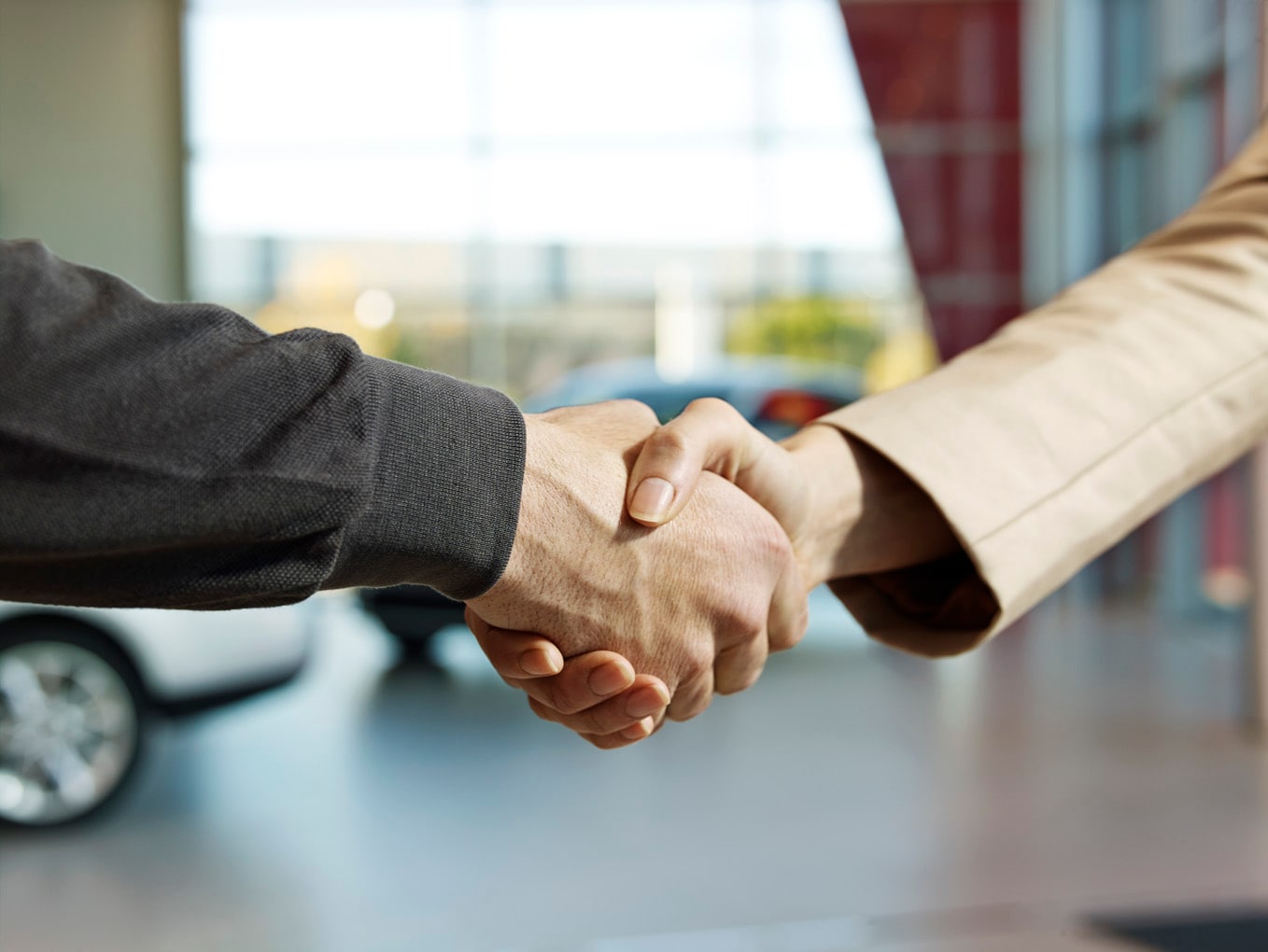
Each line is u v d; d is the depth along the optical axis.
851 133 8.73
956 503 0.76
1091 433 0.79
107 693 3.15
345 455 0.50
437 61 8.96
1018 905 2.41
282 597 0.50
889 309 8.72
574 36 8.95
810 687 4.62
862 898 2.47
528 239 9.01
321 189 9.00
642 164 8.93
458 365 9.08
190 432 0.46
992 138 8.49
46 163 8.79
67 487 0.44
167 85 8.86
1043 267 8.40
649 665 0.72
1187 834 2.86
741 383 5.40
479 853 2.79
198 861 2.78
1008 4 8.40
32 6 8.70
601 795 3.23
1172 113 6.77
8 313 0.44
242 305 9.01
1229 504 6.29
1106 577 7.38
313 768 3.57
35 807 3.04
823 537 0.81
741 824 2.97
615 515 0.69
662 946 2.24
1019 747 3.73
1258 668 3.95
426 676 4.91
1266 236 0.86
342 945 2.29
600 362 9.02
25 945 2.31
